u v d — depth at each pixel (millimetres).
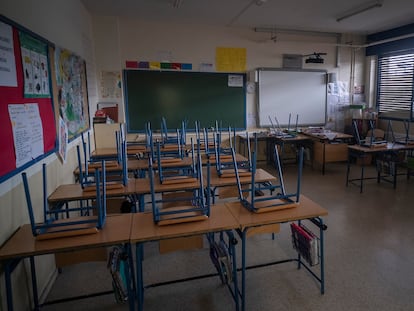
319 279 2236
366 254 2703
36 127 2311
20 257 1591
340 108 6707
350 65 6617
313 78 6387
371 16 5172
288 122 6414
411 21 5504
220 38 5785
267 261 2623
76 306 2111
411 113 5996
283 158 6309
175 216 1964
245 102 6129
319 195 4359
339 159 5516
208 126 5984
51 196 2471
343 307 2041
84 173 3045
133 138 5699
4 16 1850
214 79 5879
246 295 2182
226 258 1913
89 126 4438
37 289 2100
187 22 5492
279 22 5484
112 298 2189
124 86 5520
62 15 3262
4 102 1824
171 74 5668
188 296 2191
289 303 2090
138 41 5434
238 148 6242
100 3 4406
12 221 1830
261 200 2191
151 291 2248
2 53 1828
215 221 1928
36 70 2375
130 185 2727
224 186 2779
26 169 2080
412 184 4832
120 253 1771
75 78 3674
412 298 2117
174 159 3607
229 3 4441
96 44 5176
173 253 2801
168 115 5797
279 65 6160
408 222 3383
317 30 6145
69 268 2584
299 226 2277
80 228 1801
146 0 4312
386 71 6484
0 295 1630
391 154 4828
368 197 4242
